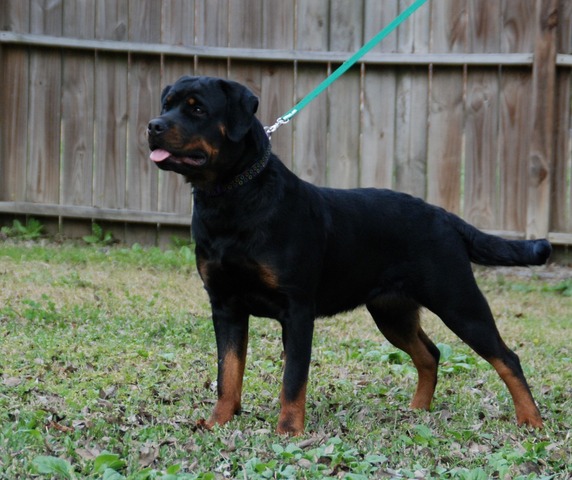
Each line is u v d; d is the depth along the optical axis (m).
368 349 5.51
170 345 5.41
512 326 5.95
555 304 6.35
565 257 6.89
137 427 4.36
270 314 4.58
